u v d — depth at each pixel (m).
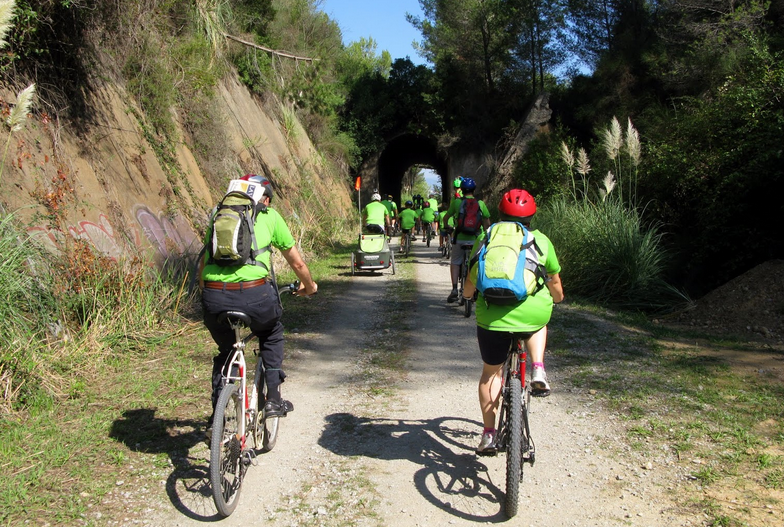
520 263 3.71
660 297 10.22
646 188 13.15
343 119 39.81
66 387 5.62
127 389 5.76
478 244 3.99
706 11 19.75
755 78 11.77
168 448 4.57
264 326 4.17
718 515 3.60
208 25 14.52
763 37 14.43
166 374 6.21
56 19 8.68
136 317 7.31
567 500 3.89
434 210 24.23
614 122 11.73
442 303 10.64
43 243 6.77
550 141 26.00
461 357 7.23
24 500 3.79
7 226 5.85
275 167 19.20
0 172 6.48
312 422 5.25
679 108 18.00
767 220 10.12
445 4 36.81
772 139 10.01
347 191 34.75
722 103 12.23
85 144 9.09
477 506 3.85
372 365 6.94
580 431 4.94
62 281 6.67
